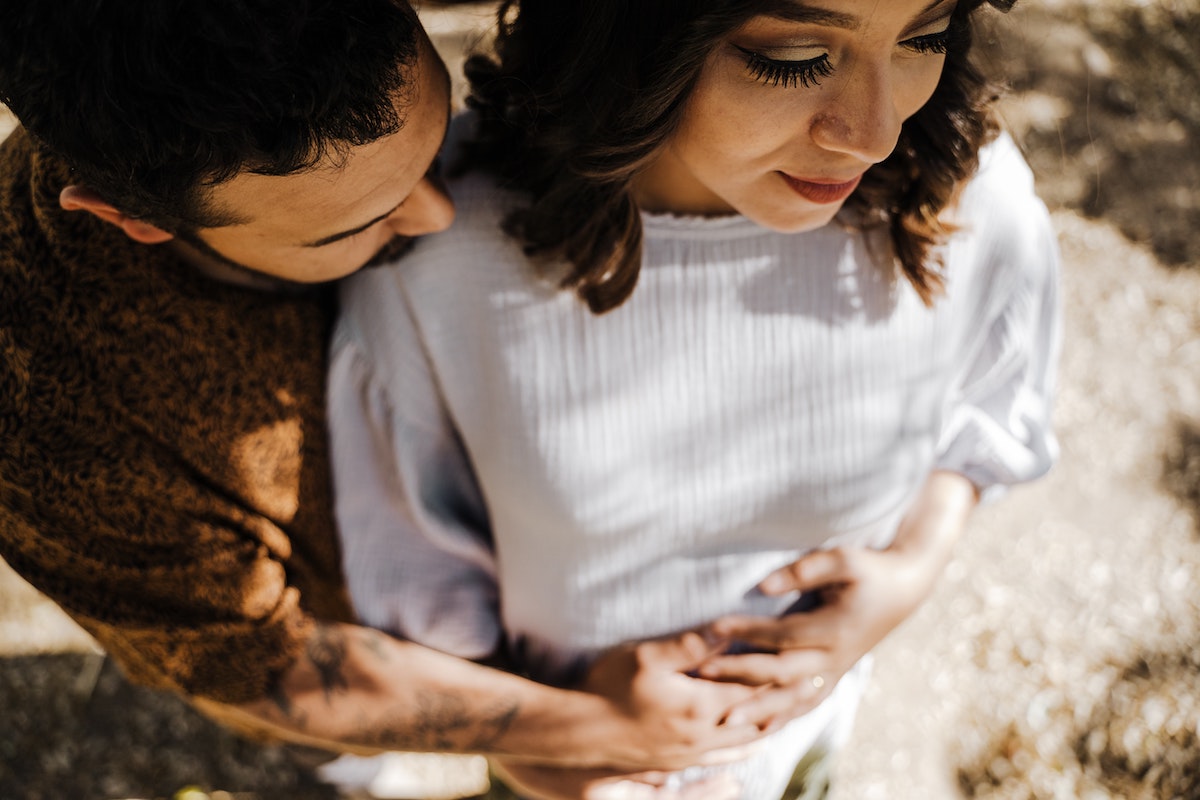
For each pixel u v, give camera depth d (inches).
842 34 29.2
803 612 48.7
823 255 40.6
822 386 42.8
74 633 95.1
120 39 26.5
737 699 47.1
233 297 37.9
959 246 42.8
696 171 35.3
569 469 41.9
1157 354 114.3
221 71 26.7
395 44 28.6
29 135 36.4
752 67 30.3
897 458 45.9
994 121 40.7
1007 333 47.4
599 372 40.5
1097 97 131.3
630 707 46.2
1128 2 141.3
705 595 46.8
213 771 90.8
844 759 91.7
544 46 33.9
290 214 31.4
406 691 45.9
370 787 90.0
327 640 44.6
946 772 91.5
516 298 39.2
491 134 38.3
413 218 35.7
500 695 46.4
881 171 38.5
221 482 40.0
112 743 91.0
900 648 97.5
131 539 39.0
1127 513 104.5
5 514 37.7
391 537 46.3
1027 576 101.0
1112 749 91.2
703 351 40.9
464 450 45.9
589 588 45.6
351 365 41.8
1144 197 125.2
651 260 39.2
